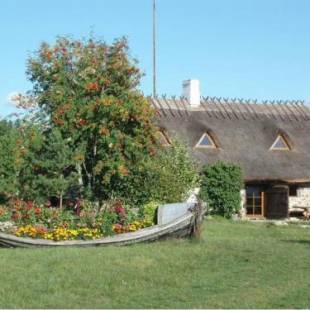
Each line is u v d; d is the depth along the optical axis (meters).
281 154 42.22
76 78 26.33
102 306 11.93
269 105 46.84
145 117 26.09
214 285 13.88
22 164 24.48
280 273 15.27
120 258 16.75
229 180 37.22
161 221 21.34
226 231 26.62
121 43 26.91
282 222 36.00
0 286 13.41
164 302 12.29
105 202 25.69
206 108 44.09
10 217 21.38
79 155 24.95
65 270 15.11
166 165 30.02
